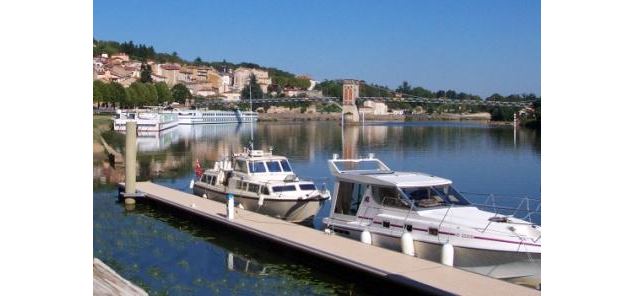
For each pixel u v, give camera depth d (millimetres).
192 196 22562
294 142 73188
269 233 15758
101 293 7551
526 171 38156
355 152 55688
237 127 125625
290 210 19297
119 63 191500
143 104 127438
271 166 20906
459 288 10859
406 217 13922
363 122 149750
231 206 17766
